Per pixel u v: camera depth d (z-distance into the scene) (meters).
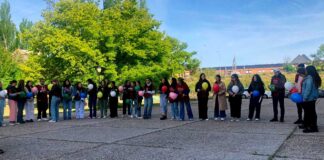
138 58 28.66
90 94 16.33
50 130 11.38
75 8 26.75
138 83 16.16
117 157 6.70
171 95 13.91
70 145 8.20
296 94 10.65
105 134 10.00
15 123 13.99
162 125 12.09
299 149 7.11
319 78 9.68
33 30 27.33
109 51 26.50
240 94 13.19
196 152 7.00
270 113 16.69
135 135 9.65
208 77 76.62
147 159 6.45
